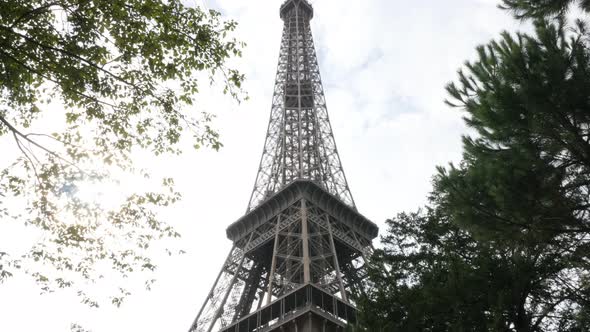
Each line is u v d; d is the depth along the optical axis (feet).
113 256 77.92
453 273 80.23
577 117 58.03
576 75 57.41
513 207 60.64
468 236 103.55
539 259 76.33
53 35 69.05
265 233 281.95
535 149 60.85
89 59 70.79
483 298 76.74
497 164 62.39
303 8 529.86
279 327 203.51
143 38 72.43
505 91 60.08
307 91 415.85
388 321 88.99
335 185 330.34
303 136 366.22
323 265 244.83
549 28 60.59
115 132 75.05
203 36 74.59
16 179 69.87
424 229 113.19
